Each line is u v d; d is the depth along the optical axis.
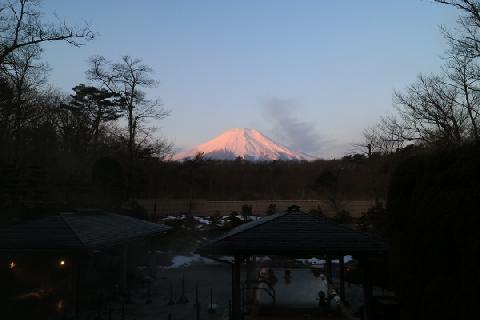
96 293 18.50
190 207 52.75
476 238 9.14
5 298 16.34
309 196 67.06
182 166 64.00
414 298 11.77
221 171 79.00
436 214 10.73
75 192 30.27
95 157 42.72
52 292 16.80
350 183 62.53
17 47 26.66
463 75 28.22
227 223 37.94
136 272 24.25
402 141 35.94
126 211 32.88
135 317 16.83
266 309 15.54
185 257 30.94
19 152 35.66
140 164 43.38
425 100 32.59
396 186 13.19
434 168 11.36
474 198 9.42
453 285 9.97
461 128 28.84
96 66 45.00
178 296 20.50
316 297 17.06
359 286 20.05
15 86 36.38
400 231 12.84
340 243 13.20
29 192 27.05
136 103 44.00
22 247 15.08
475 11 22.97
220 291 21.61
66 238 15.59
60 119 50.34
